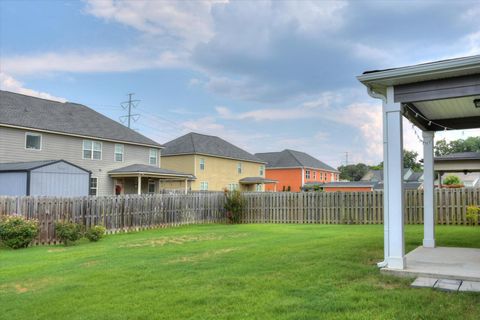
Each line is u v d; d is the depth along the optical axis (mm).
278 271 5945
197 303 4539
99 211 13484
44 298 5055
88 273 6422
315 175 52500
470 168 15086
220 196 19219
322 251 7559
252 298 4625
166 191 28484
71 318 4230
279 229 13602
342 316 3902
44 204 11883
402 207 5777
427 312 3926
